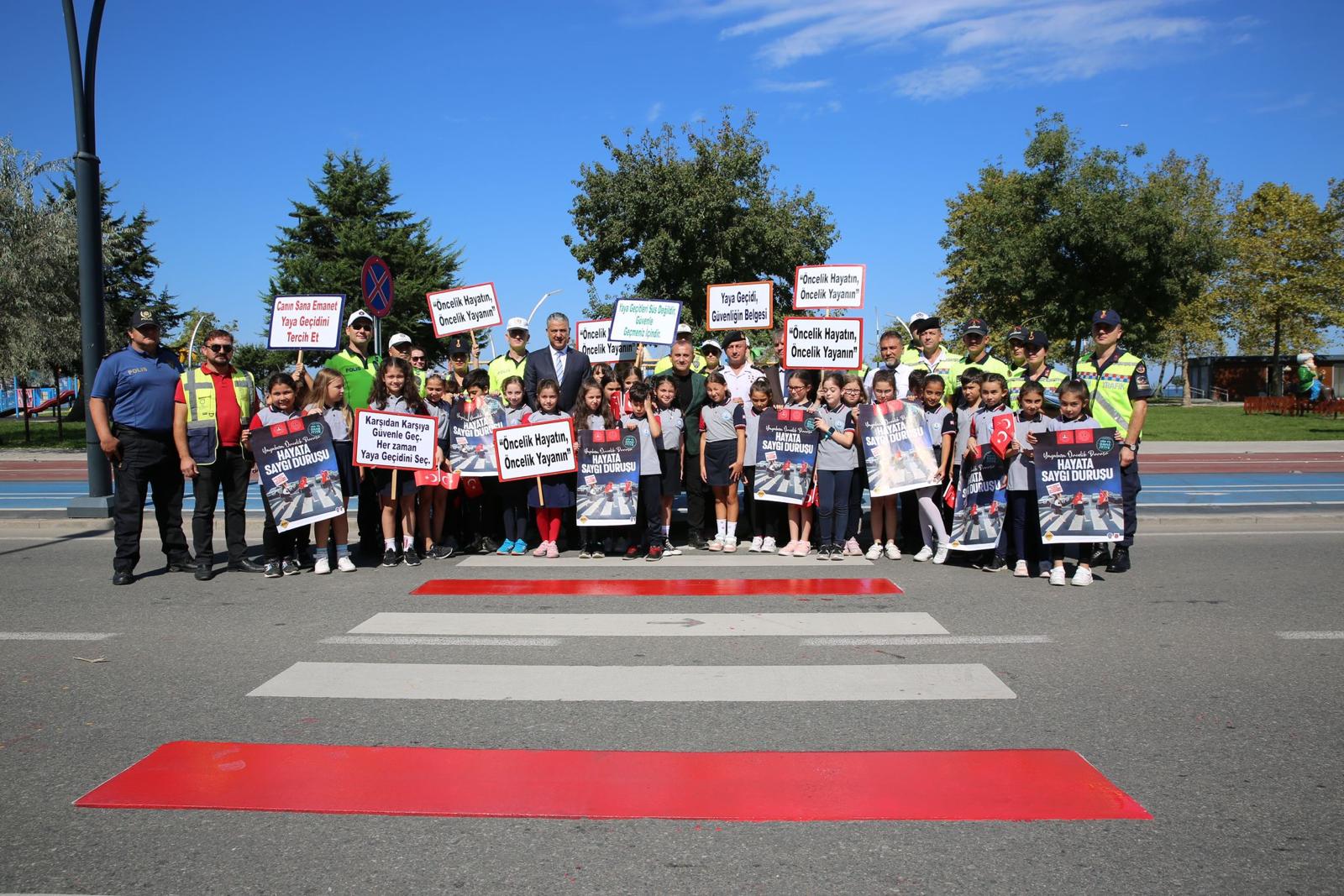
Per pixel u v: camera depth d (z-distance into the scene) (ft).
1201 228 107.55
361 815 12.01
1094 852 10.99
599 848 11.15
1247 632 20.25
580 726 15.07
